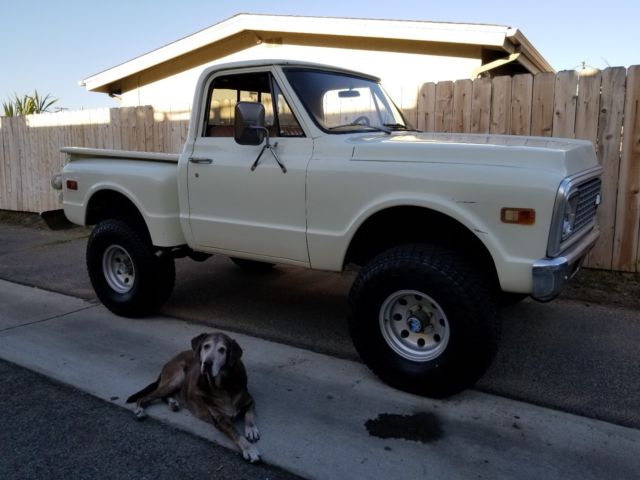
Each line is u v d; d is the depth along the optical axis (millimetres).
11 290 6629
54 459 3199
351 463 3104
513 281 3455
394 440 3314
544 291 3361
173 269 5496
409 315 3797
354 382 4062
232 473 3047
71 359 4551
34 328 5289
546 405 3688
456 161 3611
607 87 5793
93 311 5773
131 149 9766
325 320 5379
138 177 5098
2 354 4672
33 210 11719
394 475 2990
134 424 3557
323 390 3947
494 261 3498
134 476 3035
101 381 4152
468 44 9227
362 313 3889
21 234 10242
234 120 4523
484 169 3500
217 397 3361
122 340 4949
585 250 3855
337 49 10477
